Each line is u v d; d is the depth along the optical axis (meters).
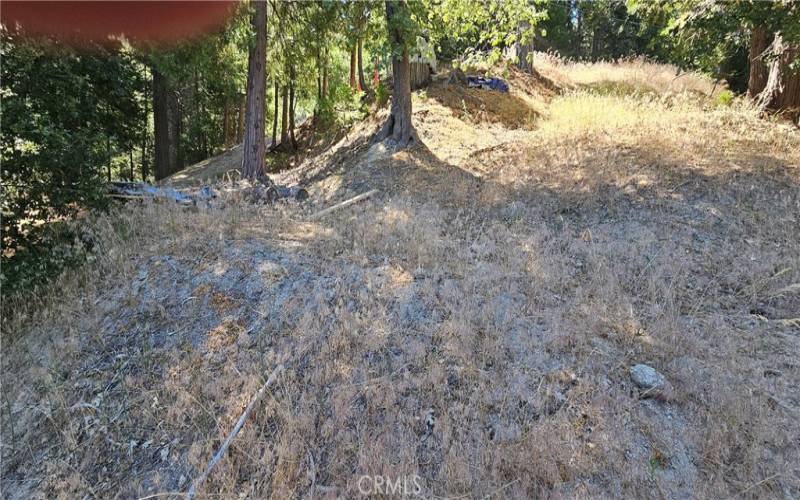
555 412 2.84
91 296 4.43
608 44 22.70
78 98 5.62
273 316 3.81
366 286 4.07
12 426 3.34
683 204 5.37
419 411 2.92
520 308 3.75
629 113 8.39
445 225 5.60
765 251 4.49
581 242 4.90
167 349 3.67
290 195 7.42
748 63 11.30
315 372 3.23
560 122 8.88
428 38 9.55
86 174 5.16
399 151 8.70
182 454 2.90
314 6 10.31
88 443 3.11
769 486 2.41
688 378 3.04
